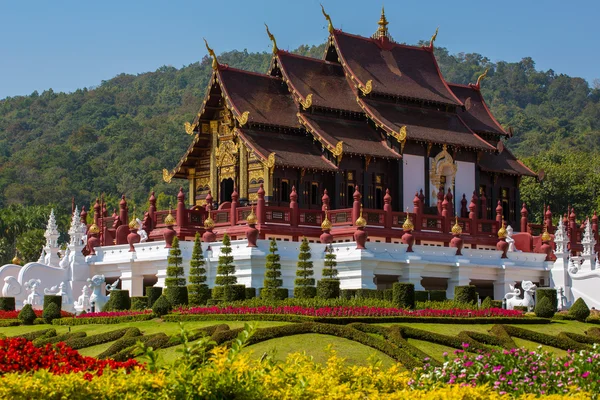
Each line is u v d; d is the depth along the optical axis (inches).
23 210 4928.6
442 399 1005.8
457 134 2960.1
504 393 1074.7
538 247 2827.3
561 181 4626.0
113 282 2546.8
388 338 1706.4
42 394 943.0
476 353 1704.0
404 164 2824.8
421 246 2532.0
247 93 2819.9
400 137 2770.7
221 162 2861.7
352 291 2124.8
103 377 979.9
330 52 3026.6
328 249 2319.1
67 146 6914.4
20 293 2370.8
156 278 2539.4
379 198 2805.1
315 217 2583.7
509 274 2652.6
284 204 2691.9
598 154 5497.1
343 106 2851.9
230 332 1678.2
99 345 1758.1
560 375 1172.5
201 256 2181.3
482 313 2016.5
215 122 2881.4
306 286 2145.7
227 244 2207.2
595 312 2272.4
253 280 2358.5
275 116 2797.7
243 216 2541.8
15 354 1175.0
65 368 1127.0
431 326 1866.4
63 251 2755.9
